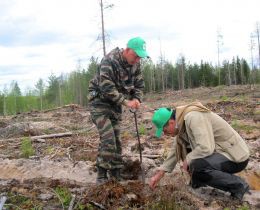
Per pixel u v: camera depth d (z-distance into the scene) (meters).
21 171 4.16
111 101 3.27
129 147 4.98
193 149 2.83
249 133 5.59
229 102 9.70
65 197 2.93
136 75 3.39
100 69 3.21
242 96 13.21
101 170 3.28
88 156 4.50
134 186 3.04
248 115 7.47
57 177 3.92
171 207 2.68
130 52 3.18
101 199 2.81
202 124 2.73
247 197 2.97
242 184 2.83
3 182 3.45
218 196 2.96
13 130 6.94
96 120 3.26
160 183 3.31
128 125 6.96
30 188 3.21
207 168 2.81
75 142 5.33
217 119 2.83
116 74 3.22
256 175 3.59
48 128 7.22
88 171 3.98
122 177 3.62
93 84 3.30
